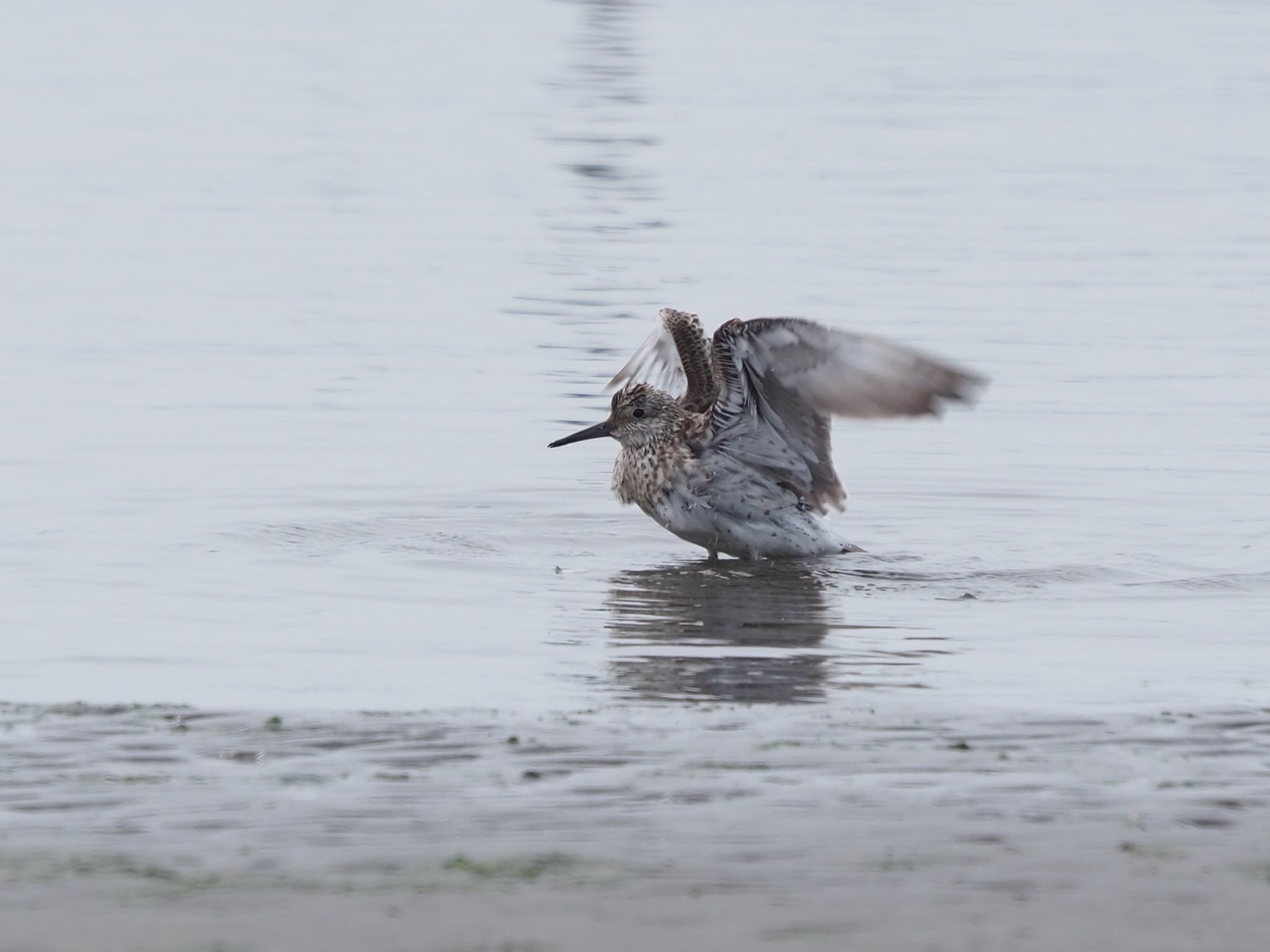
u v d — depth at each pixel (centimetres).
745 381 1370
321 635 1109
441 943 602
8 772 797
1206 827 732
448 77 5647
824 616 1184
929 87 5278
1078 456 1734
